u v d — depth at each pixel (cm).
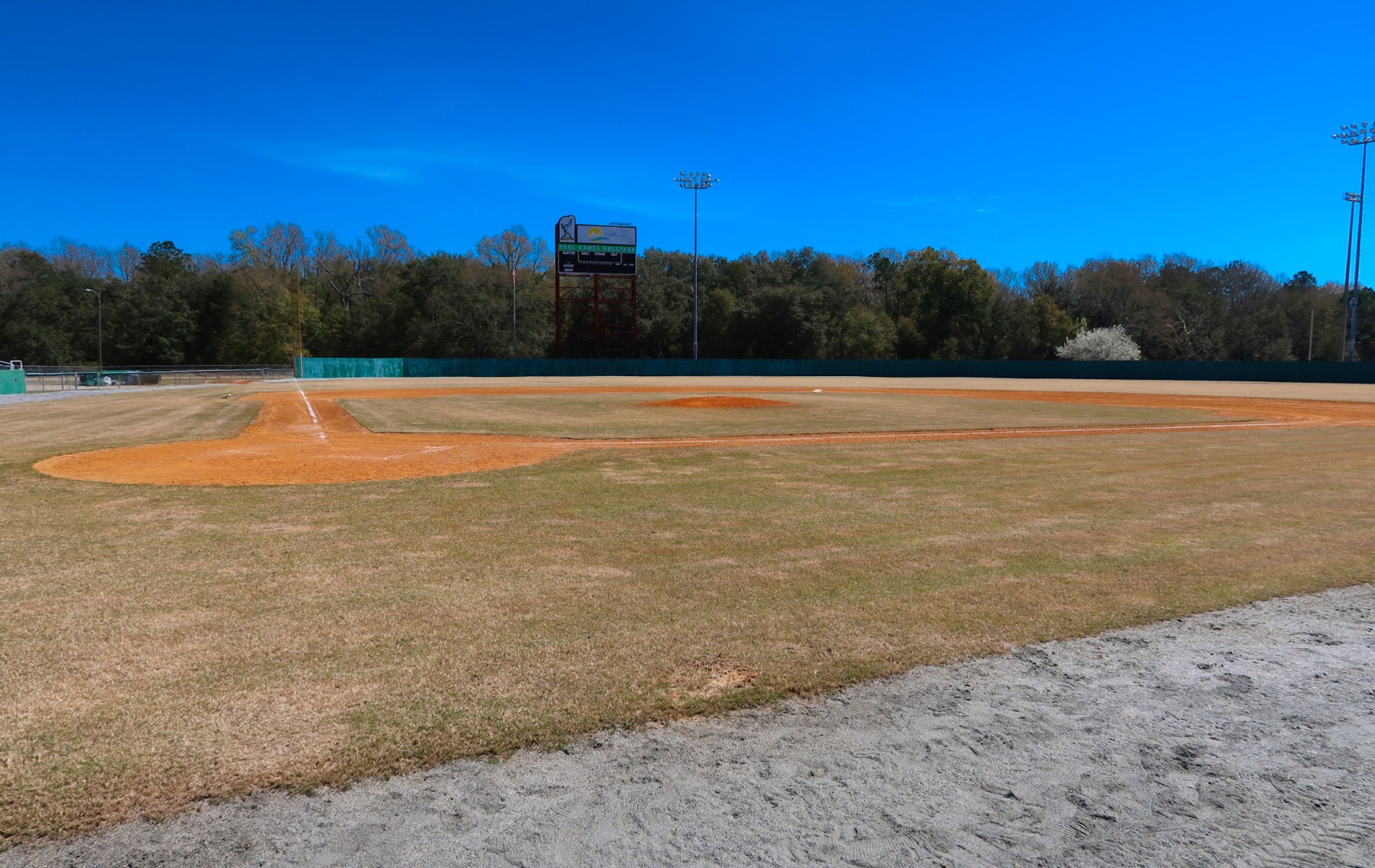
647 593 534
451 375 5894
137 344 7388
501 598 523
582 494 927
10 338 7094
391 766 313
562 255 5981
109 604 509
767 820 279
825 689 384
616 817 281
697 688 384
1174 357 8188
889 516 791
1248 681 396
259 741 332
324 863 255
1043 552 645
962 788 300
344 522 764
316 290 8438
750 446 1455
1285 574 580
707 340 7750
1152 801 292
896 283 8944
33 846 265
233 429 1830
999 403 2922
